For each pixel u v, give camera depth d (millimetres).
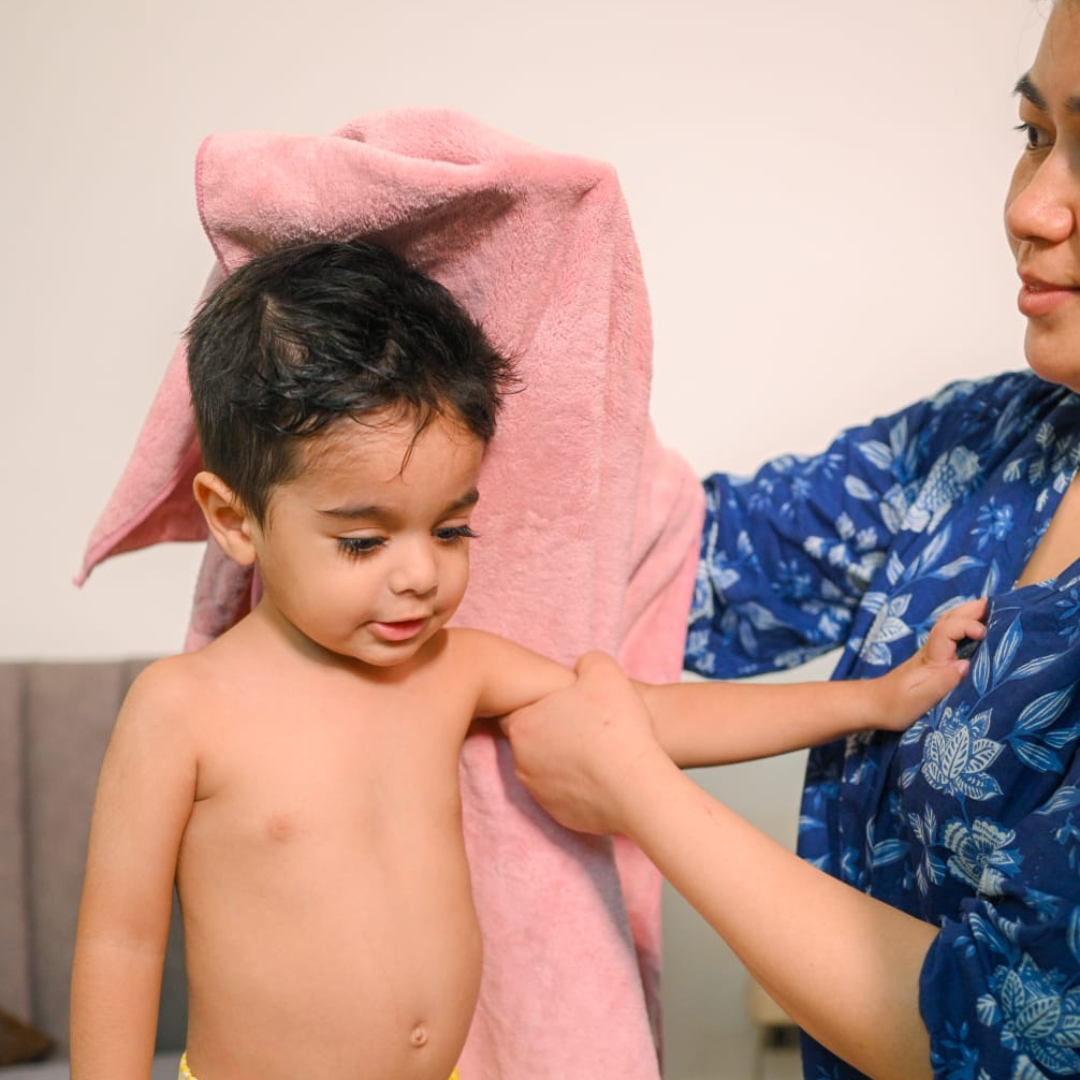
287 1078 705
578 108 1614
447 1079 752
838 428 1711
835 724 785
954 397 910
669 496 919
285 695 731
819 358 1696
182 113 1613
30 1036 1642
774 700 803
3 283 1656
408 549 688
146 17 1584
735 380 1702
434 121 682
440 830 759
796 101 1624
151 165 1630
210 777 701
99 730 1699
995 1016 577
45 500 1725
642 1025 789
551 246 722
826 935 642
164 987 1672
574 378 751
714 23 1604
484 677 793
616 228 730
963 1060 587
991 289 1673
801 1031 803
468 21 1586
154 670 710
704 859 681
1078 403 802
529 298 732
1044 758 660
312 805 713
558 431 762
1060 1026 555
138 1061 668
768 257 1667
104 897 673
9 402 1691
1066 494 778
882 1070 627
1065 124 655
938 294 1677
